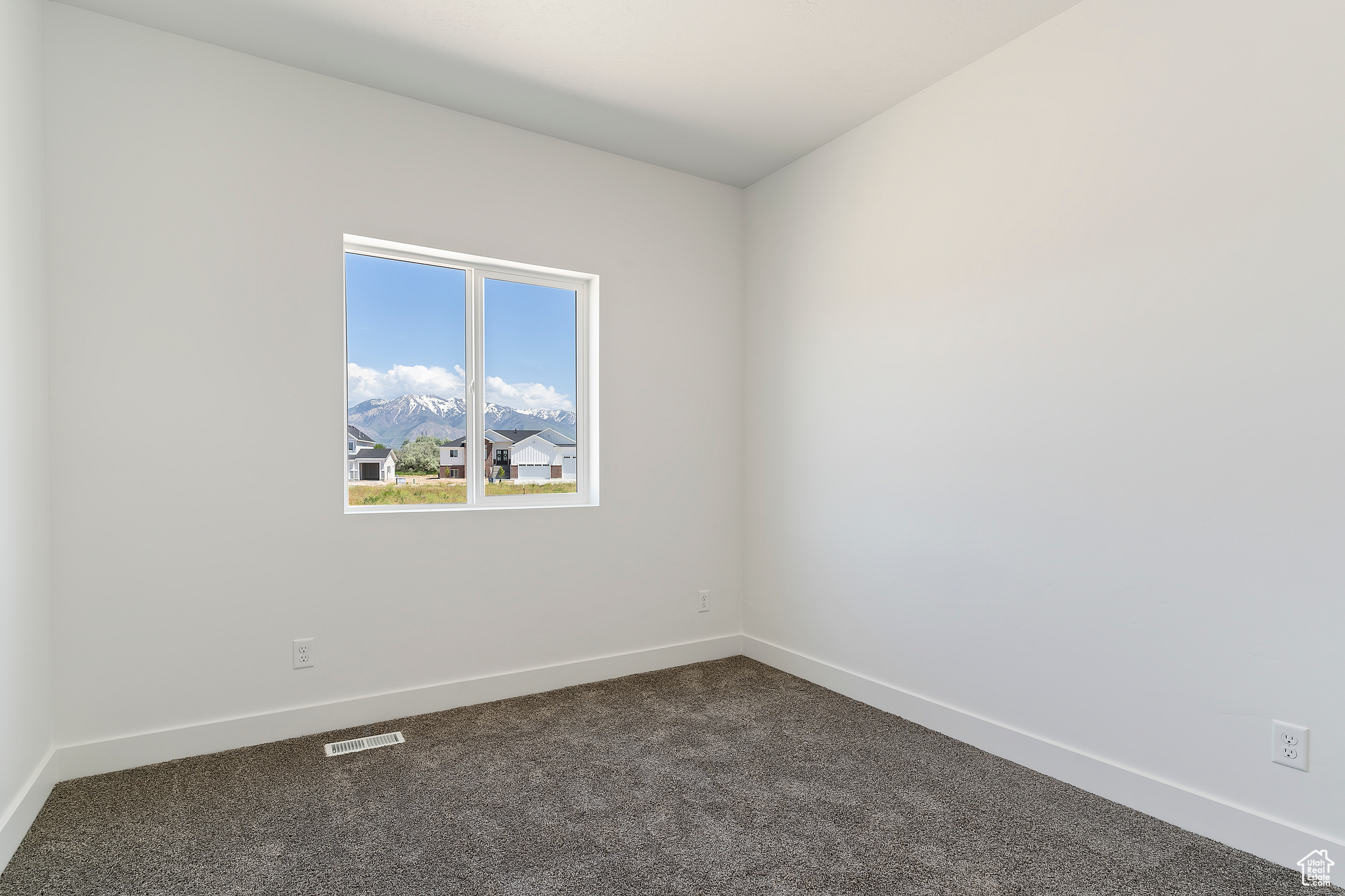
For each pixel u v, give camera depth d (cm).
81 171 224
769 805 208
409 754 244
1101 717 216
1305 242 174
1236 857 180
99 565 227
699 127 308
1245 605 184
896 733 265
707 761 239
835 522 318
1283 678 177
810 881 170
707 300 365
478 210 299
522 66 260
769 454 359
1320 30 171
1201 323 193
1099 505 217
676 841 188
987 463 252
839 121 304
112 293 229
